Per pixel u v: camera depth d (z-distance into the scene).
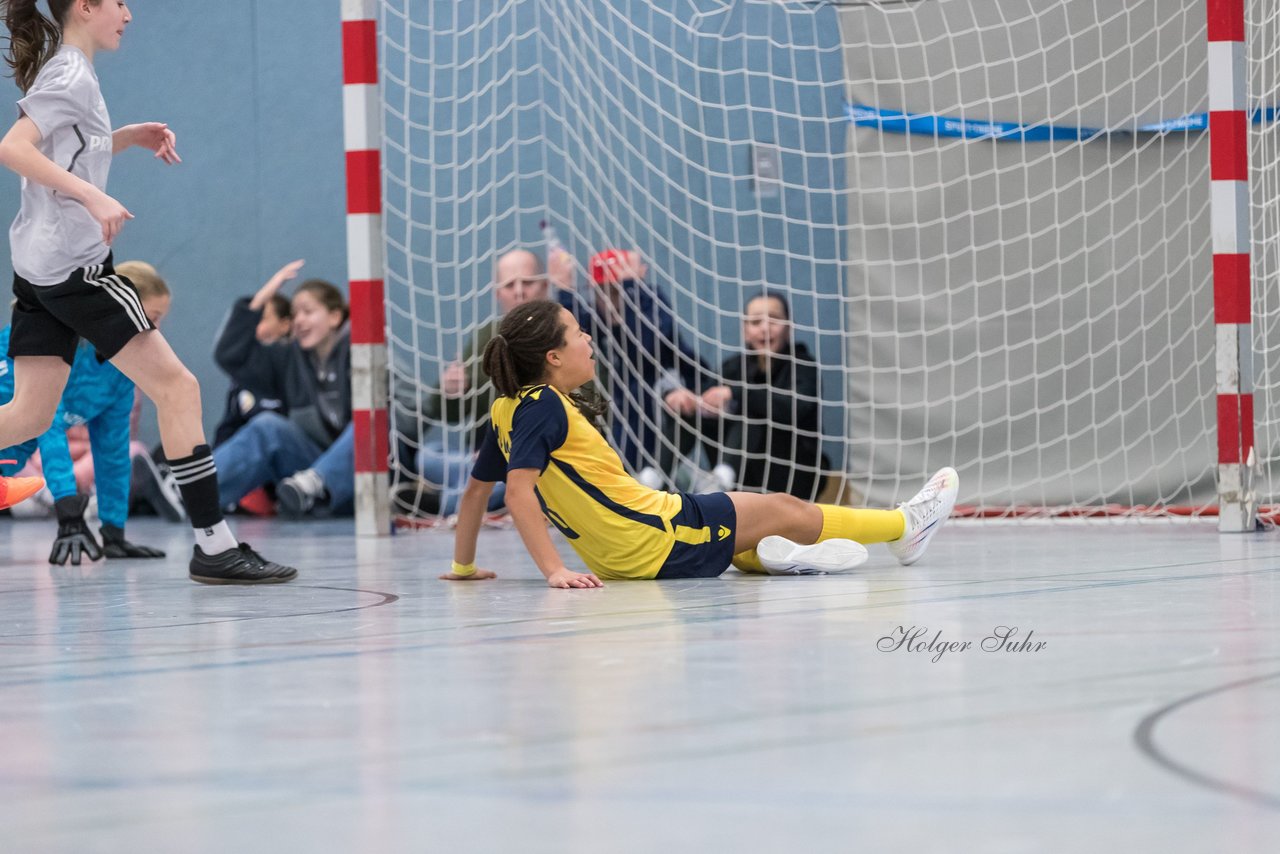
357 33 17.64
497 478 10.95
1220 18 15.02
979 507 19.81
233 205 25.34
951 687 5.31
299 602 9.38
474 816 3.60
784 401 20.84
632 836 3.39
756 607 8.30
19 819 3.66
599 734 4.55
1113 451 19.95
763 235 21.64
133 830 3.54
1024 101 20.03
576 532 10.63
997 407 20.28
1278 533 15.12
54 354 10.54
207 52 25.31
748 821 3.50
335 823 3.56
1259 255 18.42
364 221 17.72
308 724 4.85
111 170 25.69
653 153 22.02
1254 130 18.34
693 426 20.89
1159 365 19.80
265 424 22.95
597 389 20.91
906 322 20.50
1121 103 19.75
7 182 25.91
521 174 22.73
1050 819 3.47
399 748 4.42
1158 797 3.66
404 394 23.00
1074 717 4.70
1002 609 7.94
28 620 8.49
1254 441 15.35
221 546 11.01
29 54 10.25
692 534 10.55
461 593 9.81
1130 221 19.83
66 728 4.87
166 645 7.14
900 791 3.76
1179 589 9.04
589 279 21.67
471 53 22.69
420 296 23.45
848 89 20.72
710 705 5.01
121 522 14.64
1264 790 3.73
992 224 20.22
